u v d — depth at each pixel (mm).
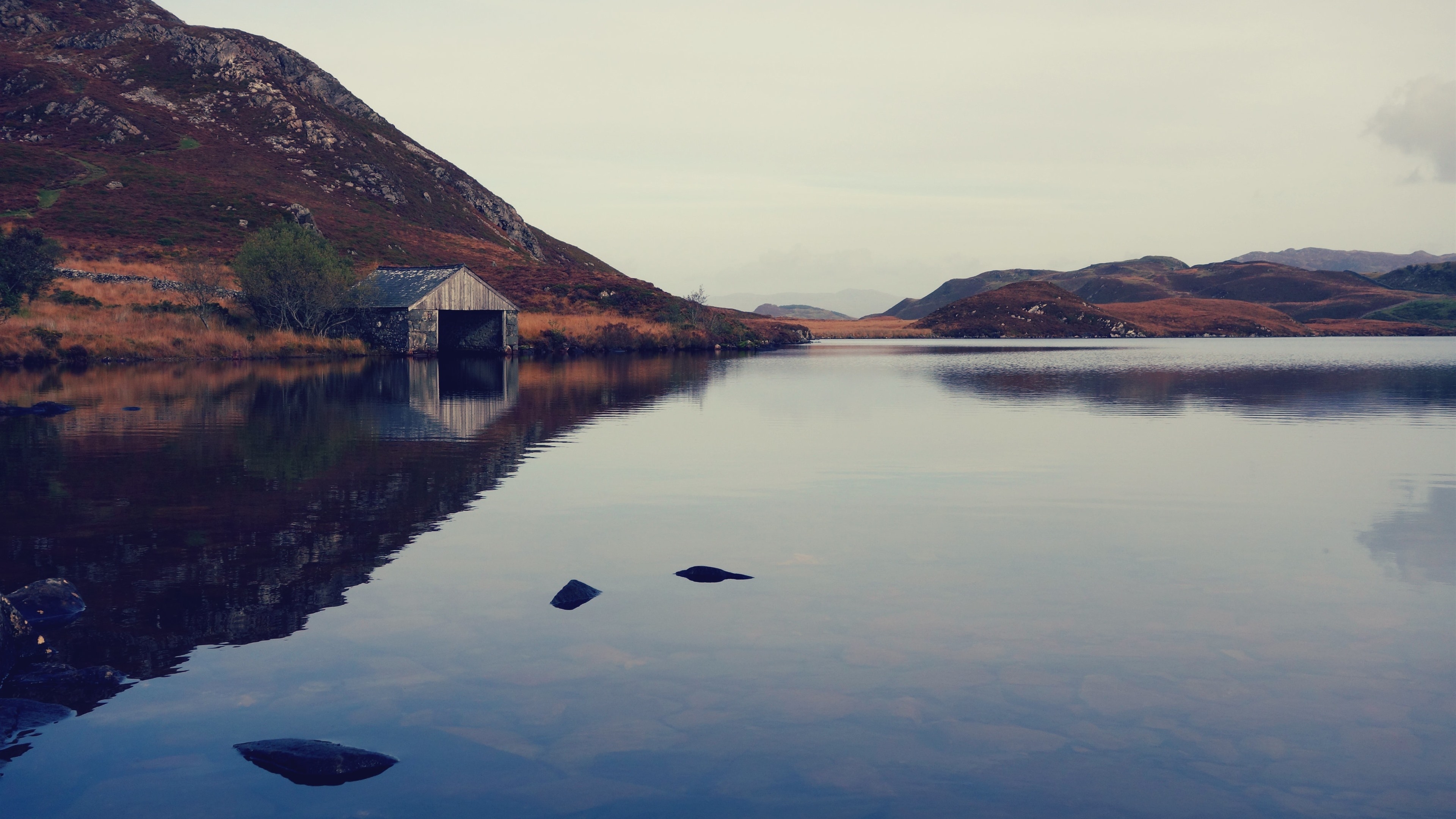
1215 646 8047
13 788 5488
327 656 7598
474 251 119188
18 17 135125
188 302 59344
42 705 6543
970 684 7168
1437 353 92688
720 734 6262
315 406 27938
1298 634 8383
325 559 10633
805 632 8336
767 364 62000
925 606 9133
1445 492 15633
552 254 179125
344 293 60219
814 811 5273
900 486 16000
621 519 13070
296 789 5496
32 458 17781
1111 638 8242
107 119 114062
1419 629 8500
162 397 29531
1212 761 5926
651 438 22234
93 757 5871
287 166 125250
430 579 9867
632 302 100000
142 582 9609
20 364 43469
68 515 12797
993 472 17562
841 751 6027
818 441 22016
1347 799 5449
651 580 9945
